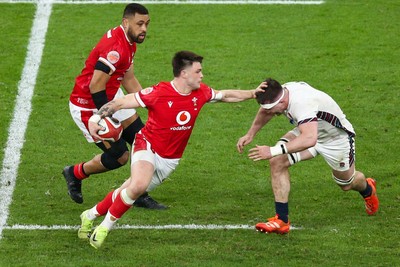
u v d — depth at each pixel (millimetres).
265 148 29625
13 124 41719
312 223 33000
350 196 35438
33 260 29531
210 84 45688
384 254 30297
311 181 36812
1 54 48656
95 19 52969
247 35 51250
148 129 30500
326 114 30672
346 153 31797
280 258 29922
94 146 40125
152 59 48531
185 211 34031
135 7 32906
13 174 37156
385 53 49062
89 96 34312
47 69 47281
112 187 36281
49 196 35312
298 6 54812
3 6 54094
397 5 54906
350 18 53188
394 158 38844
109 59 32969
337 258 29969
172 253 30156
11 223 32688
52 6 54344
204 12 54031
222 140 40750
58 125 41938
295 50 49531
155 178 31188
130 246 30797
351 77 46562
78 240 31297
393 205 34562
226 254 30172
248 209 34281
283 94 30125
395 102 44000
